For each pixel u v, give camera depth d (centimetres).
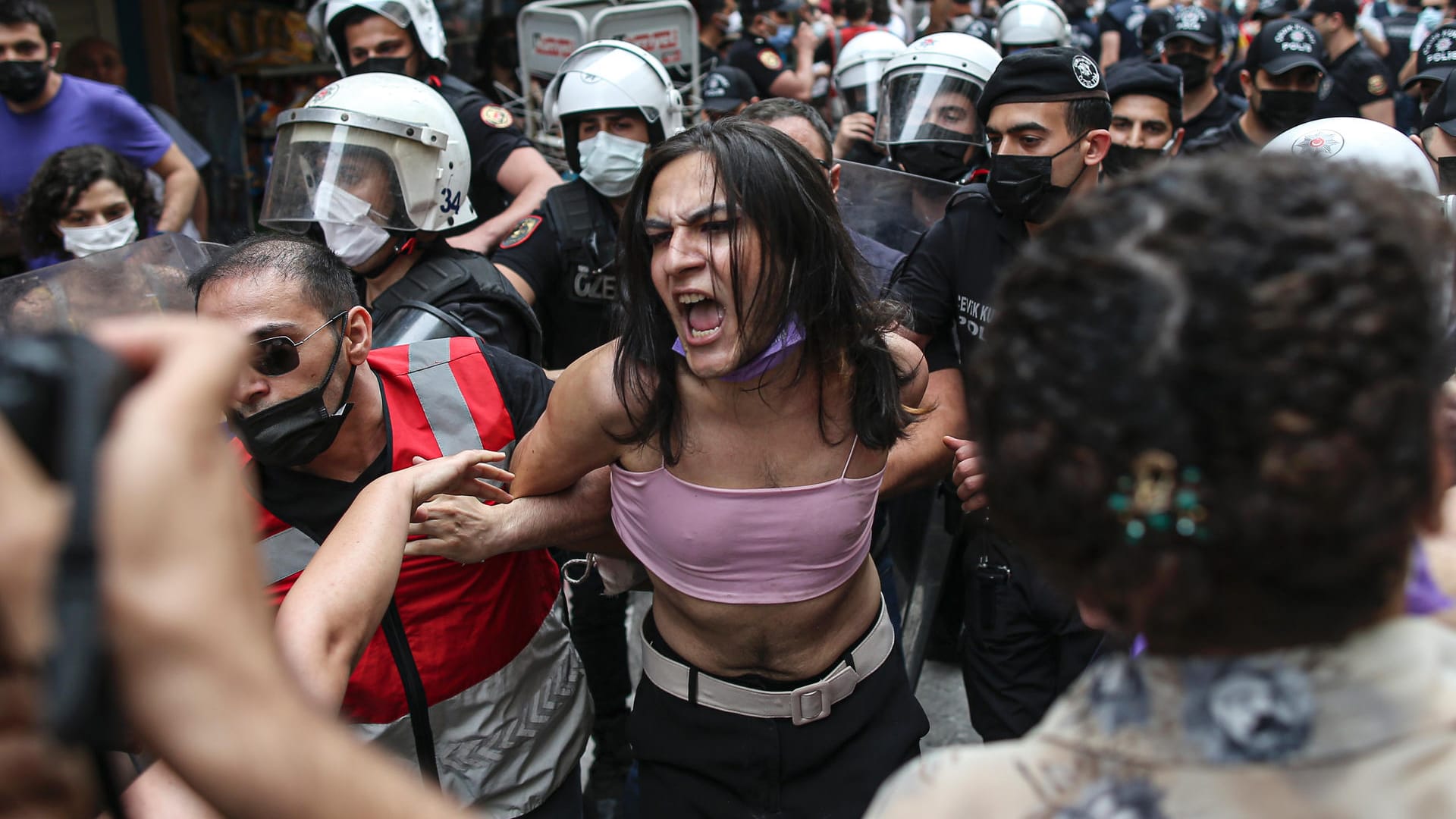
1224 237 65
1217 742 69
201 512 50
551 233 333
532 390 208
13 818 53
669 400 172
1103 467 68
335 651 127
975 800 77
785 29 794
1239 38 841
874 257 282
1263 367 62
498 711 197
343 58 419
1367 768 67
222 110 745
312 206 269
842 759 191
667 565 181
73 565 46
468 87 423
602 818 300
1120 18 802
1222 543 66
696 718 189
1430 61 466
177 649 49
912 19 1007
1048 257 71
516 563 198
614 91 337
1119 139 379
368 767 57
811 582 178
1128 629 76
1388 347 63
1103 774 73
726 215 157
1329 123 236
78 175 324
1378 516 64
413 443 191
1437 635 73
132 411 50
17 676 50
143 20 709
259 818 53
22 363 50
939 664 378
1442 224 71
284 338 170
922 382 203
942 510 342
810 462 175
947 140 385
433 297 271
